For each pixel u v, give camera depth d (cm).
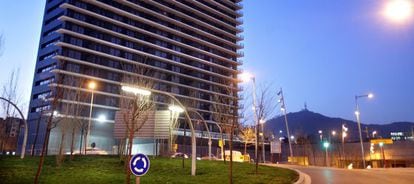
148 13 11494
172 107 2641
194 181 2014
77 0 9938
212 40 13300
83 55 9638
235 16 14475
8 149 8031
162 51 11512
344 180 2177
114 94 9756
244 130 6278
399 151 7538
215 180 2055
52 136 7925
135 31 10981
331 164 7806
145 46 11119
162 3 12019
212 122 11069
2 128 4462
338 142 8062
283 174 2298
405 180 2183
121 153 3042
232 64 13625
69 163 2855
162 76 11231
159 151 5259
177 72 11638
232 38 13950
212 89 12269
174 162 2994
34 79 9894
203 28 13138
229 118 4253
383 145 7575
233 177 2159
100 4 10194
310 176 2409
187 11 12725
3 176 2120
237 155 5038
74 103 4078
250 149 9900
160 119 3088
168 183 1941
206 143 9644
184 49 12238
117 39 10488
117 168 2628
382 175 2491
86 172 2384
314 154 8131
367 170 3058
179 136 8894
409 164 7412
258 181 1991
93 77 9388
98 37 10100
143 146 8775
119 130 3084
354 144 7788
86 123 6228
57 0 10262
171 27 12112
